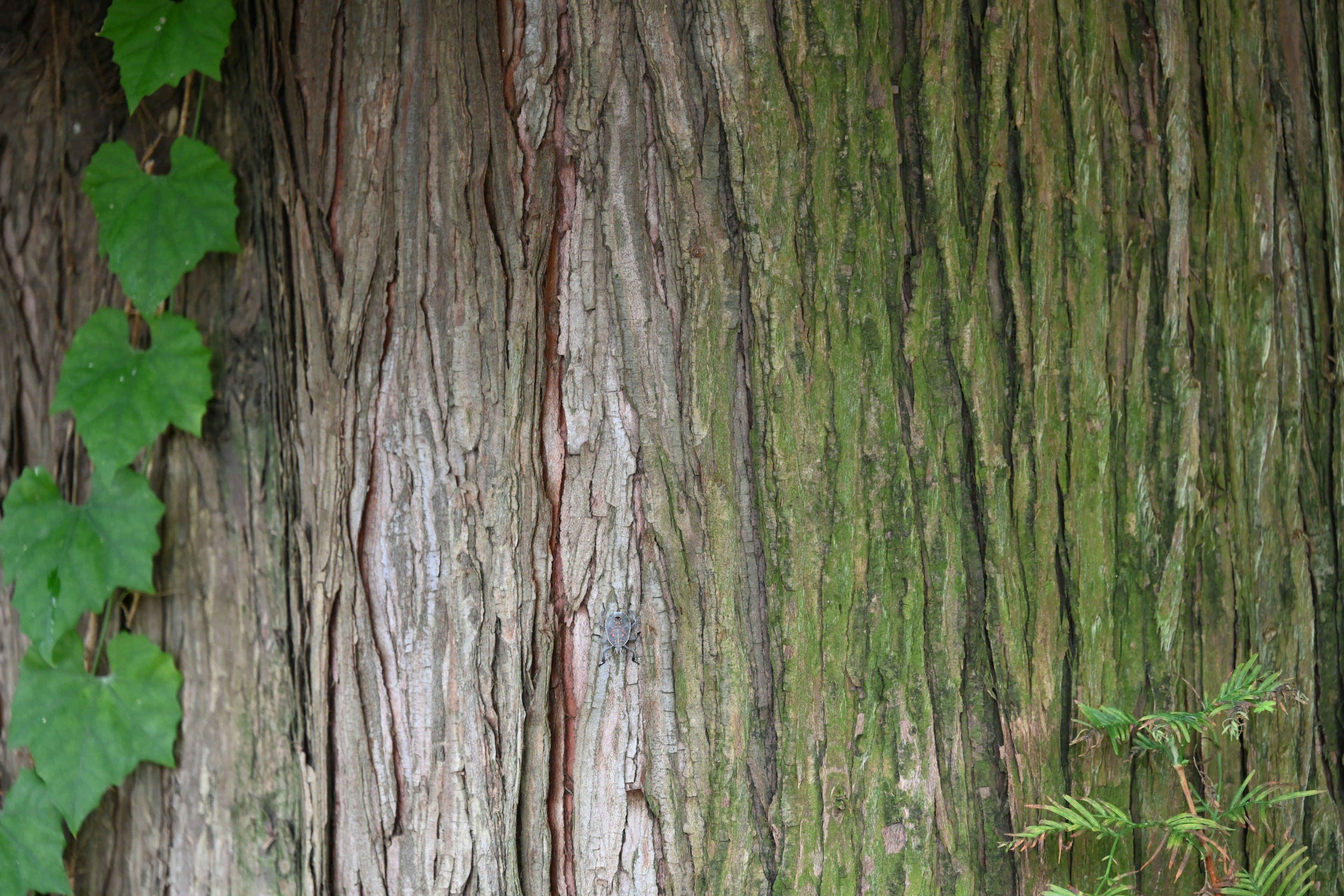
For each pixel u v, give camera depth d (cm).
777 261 147
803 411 148
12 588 175
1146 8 154
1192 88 155
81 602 158
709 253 148
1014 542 149
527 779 149
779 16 146
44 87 169
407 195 151
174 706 159
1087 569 150
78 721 160
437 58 150
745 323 148
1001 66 149
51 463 169
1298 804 156
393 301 152
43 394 171
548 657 150
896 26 149
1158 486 153
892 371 149
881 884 147
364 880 152
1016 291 150
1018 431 150
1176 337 153
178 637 162
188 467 161
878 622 148
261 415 158
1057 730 149
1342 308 163
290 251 156
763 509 149
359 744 152
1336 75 164
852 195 148
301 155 156
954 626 148
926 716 148
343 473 153
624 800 150
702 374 148
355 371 153
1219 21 156
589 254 149
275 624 157
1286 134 160
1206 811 145
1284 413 158
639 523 150
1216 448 155
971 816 148
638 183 148
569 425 150
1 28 169
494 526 149
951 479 149
